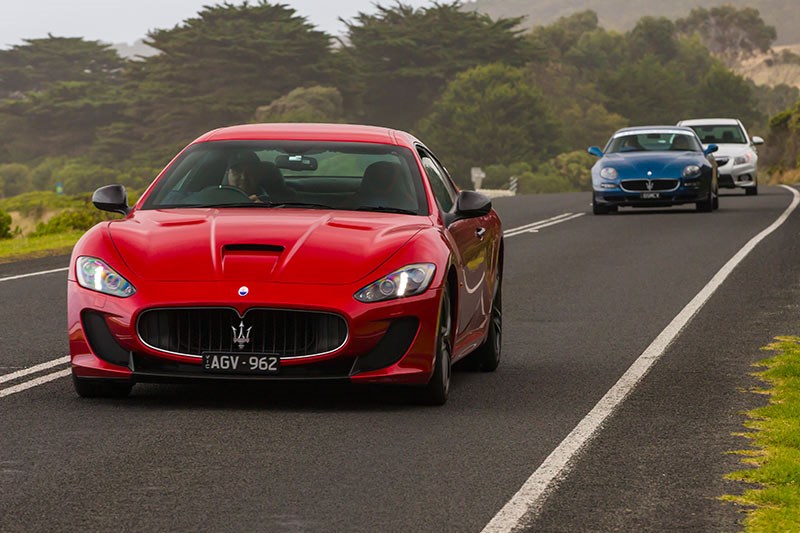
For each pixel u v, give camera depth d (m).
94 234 22.41
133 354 21.11
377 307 20.92
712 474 17.36
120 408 21.59
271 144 25.31
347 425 20.42
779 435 19.72
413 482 16.80
